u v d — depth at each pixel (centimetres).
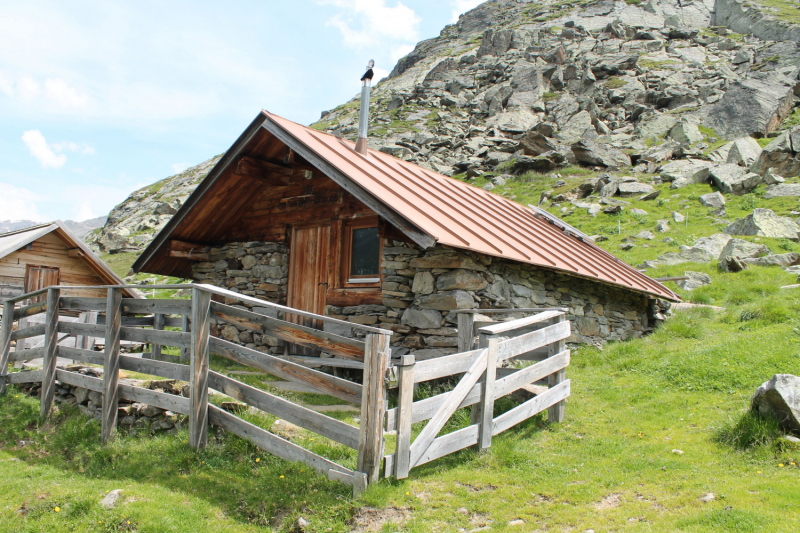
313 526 396
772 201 2455
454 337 739
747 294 1289
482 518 400
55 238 1303
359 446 434
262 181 1029
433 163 4091
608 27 6662
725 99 4209
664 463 475
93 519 427
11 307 826
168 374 604
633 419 615
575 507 406
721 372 698
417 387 735
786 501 375
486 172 3806
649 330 1266
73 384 709
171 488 488
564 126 4319
